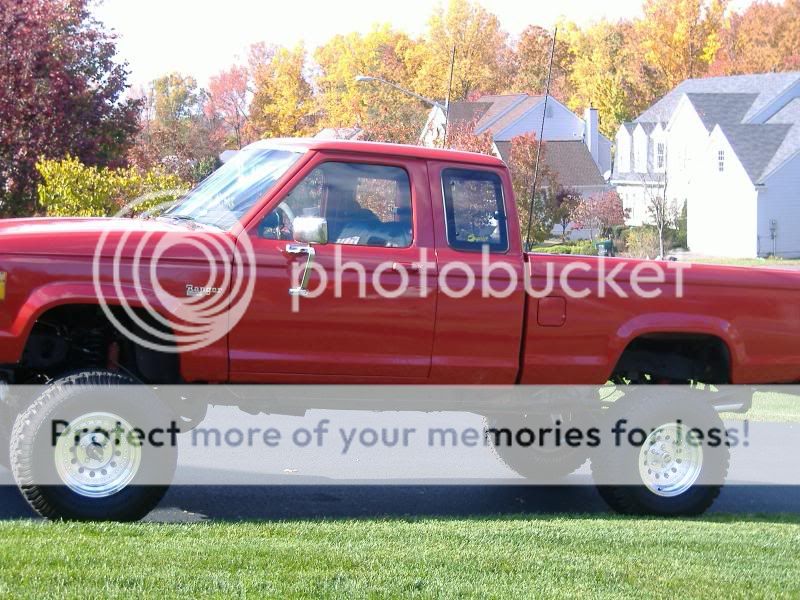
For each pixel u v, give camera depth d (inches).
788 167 2251.5
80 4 948.6
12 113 880.9
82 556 236.7
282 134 4256.9
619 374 335.6
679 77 3612.2
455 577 239.3
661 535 289.0
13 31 887.7
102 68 973.8
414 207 304.3
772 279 332.2
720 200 2332.7
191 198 315.3
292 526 279.9
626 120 3563.0
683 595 236.5
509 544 270.1
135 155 1579.7
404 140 2439.7
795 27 3597.4
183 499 319.0
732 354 328.2
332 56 4500.5
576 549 269.6
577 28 4121.6
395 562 247.0
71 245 271.1
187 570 232.1
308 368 292.8
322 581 230.4
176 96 4891.7
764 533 302.2
